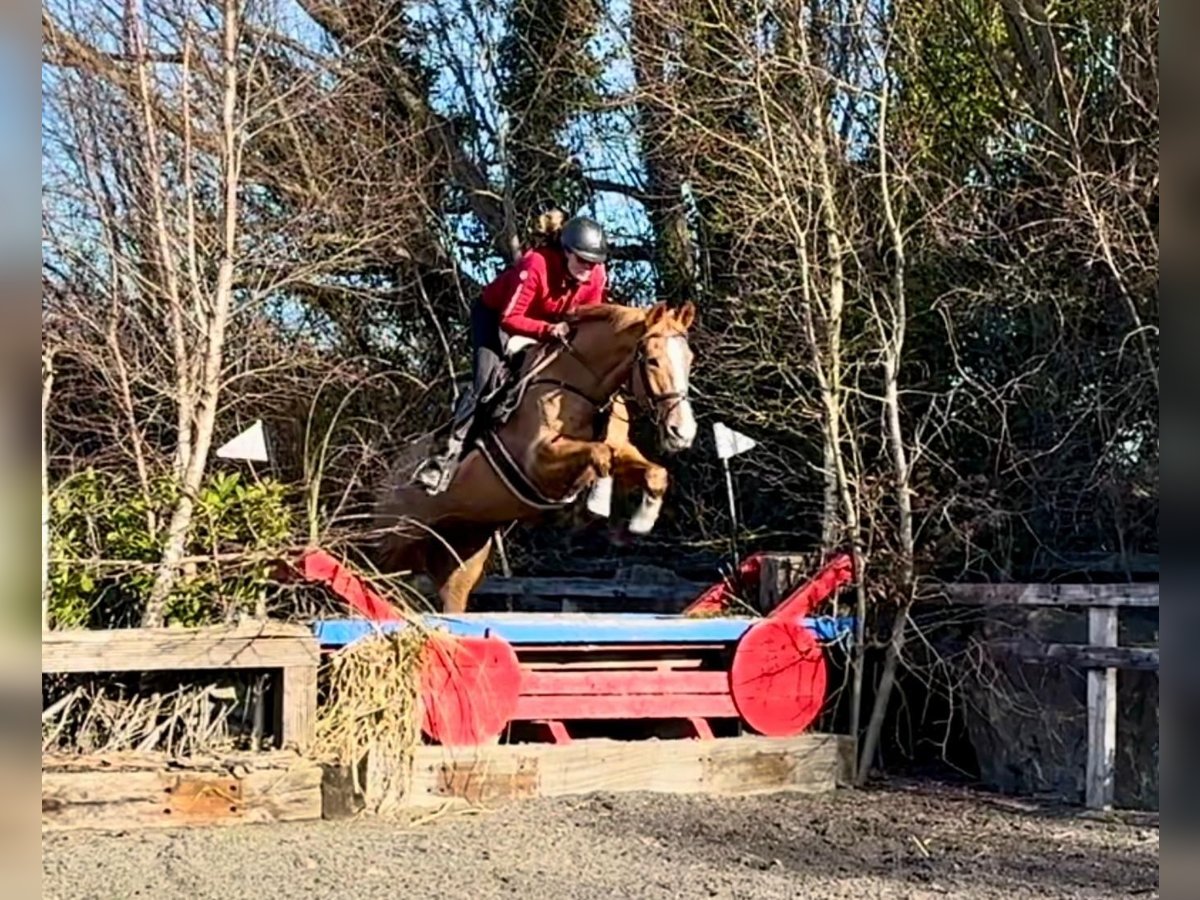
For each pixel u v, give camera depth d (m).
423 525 8.29
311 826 6.19
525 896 5.03
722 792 7.25
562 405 7.81
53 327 7.90
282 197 10.54
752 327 8.79
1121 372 8.04
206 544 7.16
